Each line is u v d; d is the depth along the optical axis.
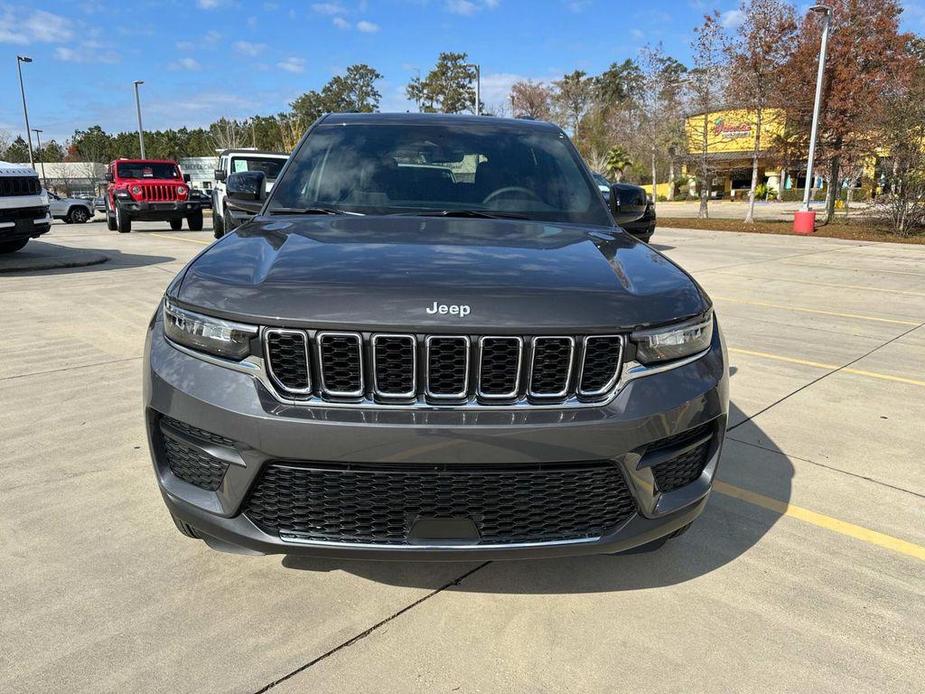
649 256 2.64
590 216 3.16
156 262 11.62
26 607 2.33
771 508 3.19
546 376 2.03
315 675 2.05
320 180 3.22
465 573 2.61
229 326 2.05
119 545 2.73
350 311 1.98
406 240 2.54
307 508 2.04
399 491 2.00
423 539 2.02
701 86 24.36
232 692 1.97
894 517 3.13
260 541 2.07
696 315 2.28
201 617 2.30
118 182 18.69
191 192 19.75
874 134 21.42
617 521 2.16
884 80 20.84
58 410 4.23
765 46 22.02
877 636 2.29
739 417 4.42
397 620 2.32
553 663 2.14
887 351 6.21
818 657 2.19
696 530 2.98
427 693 2.00
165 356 2.22
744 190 55.78
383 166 3.29
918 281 10.73
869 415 4.48
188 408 2.09
